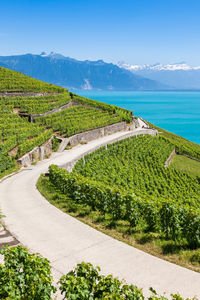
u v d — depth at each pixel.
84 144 57.91
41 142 46.50
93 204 20.16
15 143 41.84
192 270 11.24
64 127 58.44
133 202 17.12
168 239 15.01
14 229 15.45
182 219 14.62
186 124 197.38
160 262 11.87
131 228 16.14
